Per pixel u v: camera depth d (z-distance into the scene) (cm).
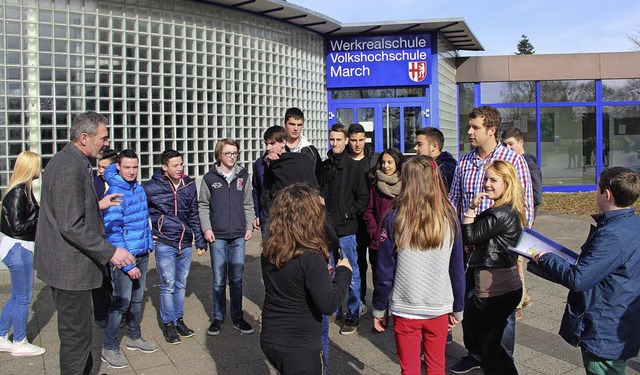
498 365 397
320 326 312
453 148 1489
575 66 1527
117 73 806
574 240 958
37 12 734
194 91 905
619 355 304
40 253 368
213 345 508
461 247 357
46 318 577
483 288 393
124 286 462
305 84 1168
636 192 305
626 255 301
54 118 752
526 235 346
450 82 1444
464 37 1318
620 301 304
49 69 747
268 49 1053
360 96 1265
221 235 539
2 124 716
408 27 1184
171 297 517
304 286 302
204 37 918
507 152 446
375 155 620
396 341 359
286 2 960
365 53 1228
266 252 310
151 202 518
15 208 473
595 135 1584
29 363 464
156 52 852
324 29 1169
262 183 549
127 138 820
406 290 348
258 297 657
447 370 453
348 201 530
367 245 589
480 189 447
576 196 1504
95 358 478
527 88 1559
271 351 305
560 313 582
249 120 1009
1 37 712
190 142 905
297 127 542
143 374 445
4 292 651
